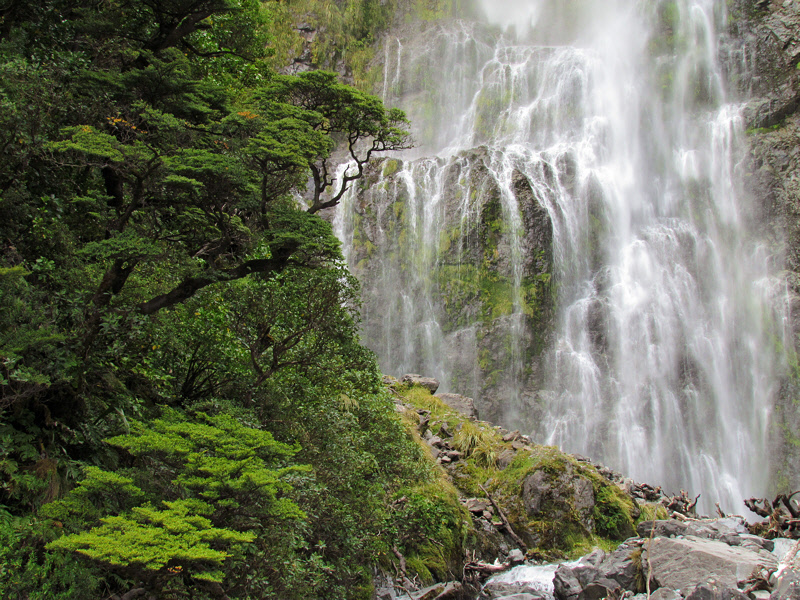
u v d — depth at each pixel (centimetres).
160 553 463
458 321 3441
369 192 3750
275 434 873
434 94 4525
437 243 3584
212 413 799
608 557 1016
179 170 734
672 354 3462
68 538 474
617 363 3406
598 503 1460
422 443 1563
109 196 919
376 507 973
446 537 1185
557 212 3594
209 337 867
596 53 4259
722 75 4088
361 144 3988
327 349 931
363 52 4591
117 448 718
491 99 4422
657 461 3266
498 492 1462
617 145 3975
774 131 3831
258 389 888
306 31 4406
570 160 3759
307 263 866
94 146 718
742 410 3409
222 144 830
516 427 3247
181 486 583
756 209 3688
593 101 4134
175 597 530
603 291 3544
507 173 3603
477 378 3334
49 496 611
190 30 1132
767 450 3309
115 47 1065
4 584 506
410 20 4838
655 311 3522
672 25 4316
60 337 671
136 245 716
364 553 944
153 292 895
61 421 684
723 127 3897
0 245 756
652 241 3706
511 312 3375
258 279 888
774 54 3994
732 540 992
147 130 875
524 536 1384
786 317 3431
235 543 568
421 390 1878
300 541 730
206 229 905
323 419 895
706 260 3688
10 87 753
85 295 766
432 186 3706
